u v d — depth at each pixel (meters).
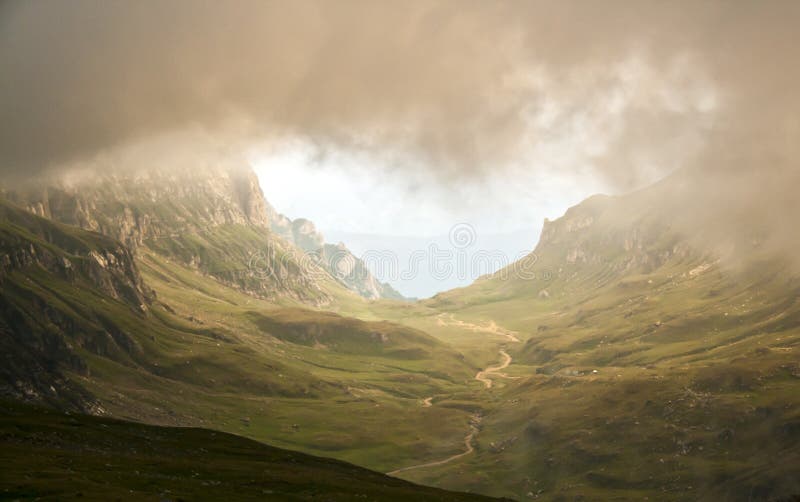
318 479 144.00
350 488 138.75
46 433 145.75
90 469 114.75
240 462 157.38
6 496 90.75
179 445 167.62
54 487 95.62
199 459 153.12
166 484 113.06
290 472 150.00
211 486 119.44
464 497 157.38
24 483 96.06
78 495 93.06
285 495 121.06
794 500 113.56
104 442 150.25
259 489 125.06
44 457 118.50
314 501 118.75
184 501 101.50
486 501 154.00
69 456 124.44
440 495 153.38
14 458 113.62
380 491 142.00
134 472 120.12
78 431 154.50
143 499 95.69
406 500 134.00
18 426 147.38
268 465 157.62
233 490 118.81
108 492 96.69
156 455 148.88
